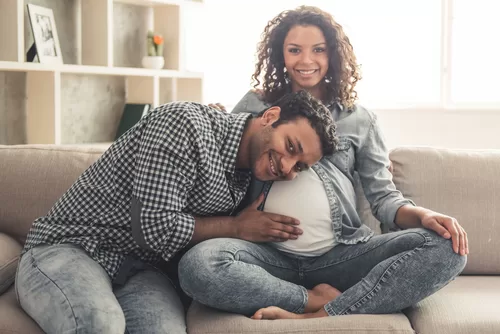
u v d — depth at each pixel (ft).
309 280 6.13
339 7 15.35
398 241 5.78
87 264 5.32
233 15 15.87
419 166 6.91
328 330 5.24
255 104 7.31
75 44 11.55
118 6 12.42
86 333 4.66
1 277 5.68
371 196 6.68
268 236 5.88
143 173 5.46
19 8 9.54
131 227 5.61
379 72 15.33
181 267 5.46
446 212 6.73
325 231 6.08
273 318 5.44
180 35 12.77
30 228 6.18
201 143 5.58
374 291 5.53
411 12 14.98
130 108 12.43
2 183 6.56
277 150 5.72
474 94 14.80
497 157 6.94
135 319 5.18
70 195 5.86
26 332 4.99
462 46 14.75
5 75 10.30
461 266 5.62
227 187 5.85
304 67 7.06
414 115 14.96
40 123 10.48
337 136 6.44
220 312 5.50
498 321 5.28
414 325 5.43
